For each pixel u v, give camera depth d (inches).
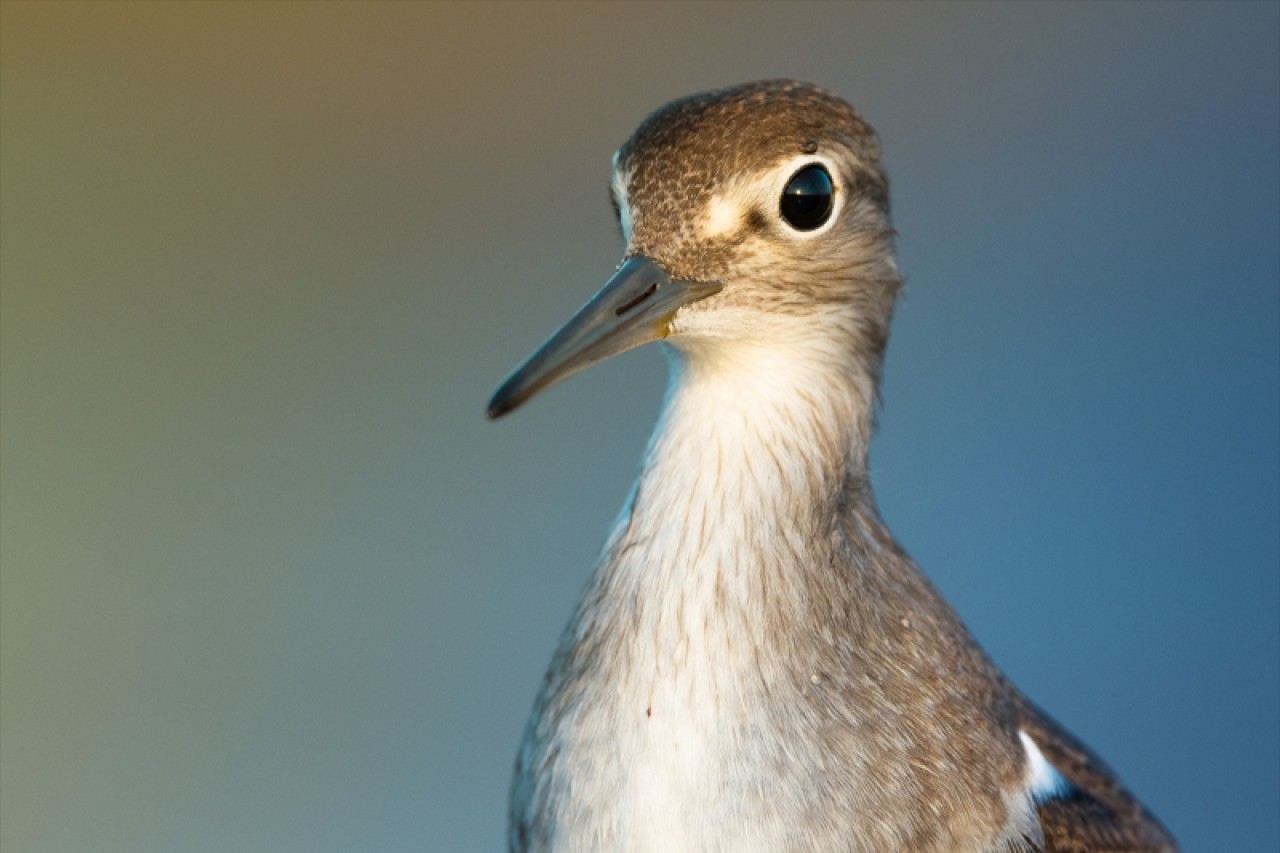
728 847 74.9
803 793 74.9
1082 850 75.3
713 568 75.0
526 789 75.3
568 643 75.4
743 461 75.2
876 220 75.6
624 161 75.5
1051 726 75.9
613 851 75.0
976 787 75.0
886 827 74.9
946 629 75.4
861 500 75.5
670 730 74.9
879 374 75.7
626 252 75.5
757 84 75.5
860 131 75.5
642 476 75.4
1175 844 75.9
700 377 75.4
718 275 75.3
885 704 75.0
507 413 75.1
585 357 75.2
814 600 75.1
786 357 75.4
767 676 75.0
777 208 75.3
